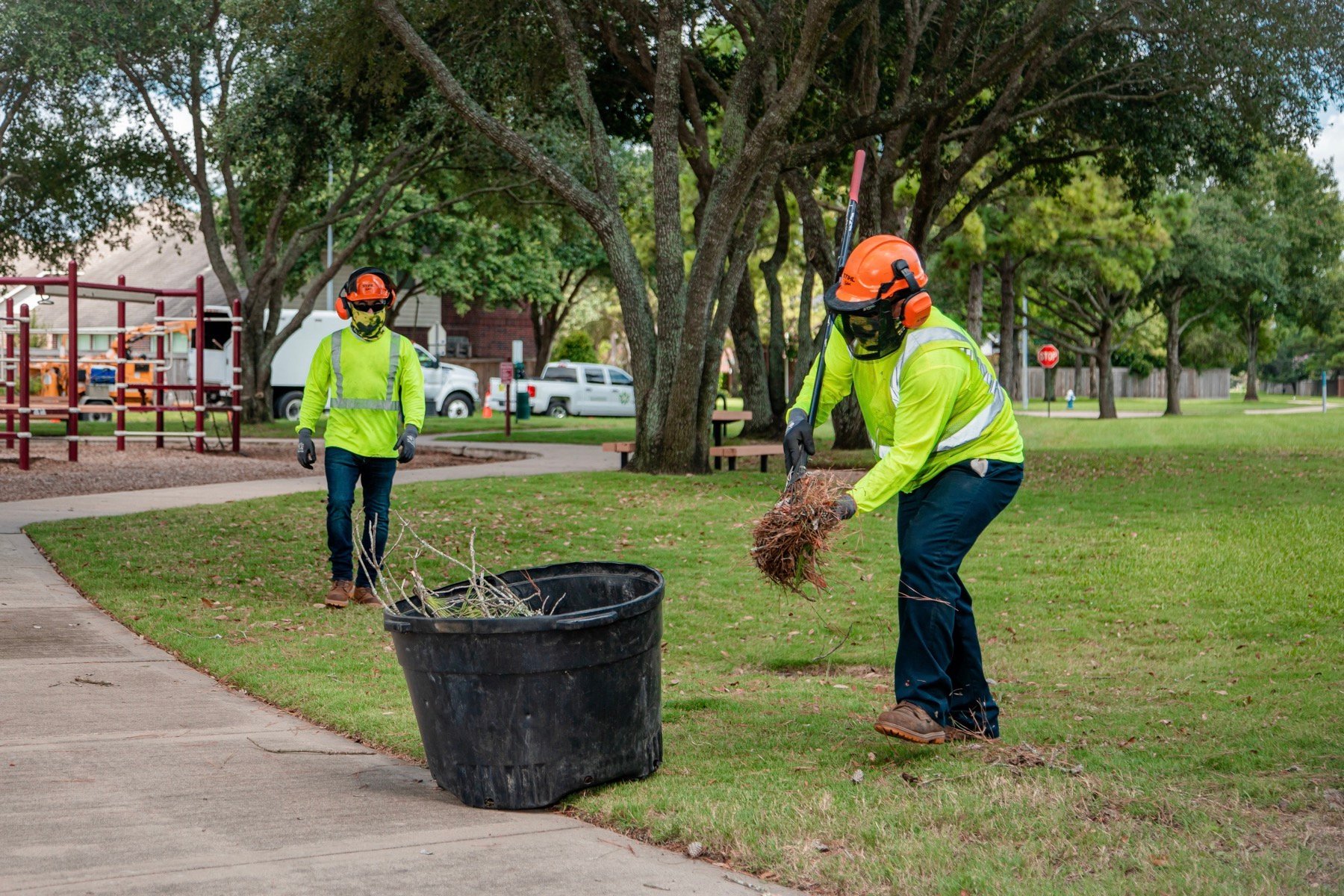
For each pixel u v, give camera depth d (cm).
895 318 443
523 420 3556
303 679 589
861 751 461
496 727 397
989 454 457
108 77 2505
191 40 2475
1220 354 6638
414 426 783
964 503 448
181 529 1091
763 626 789
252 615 767
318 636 711
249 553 998
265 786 420
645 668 426
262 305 2945
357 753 477
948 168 2017
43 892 309
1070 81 2014
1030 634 765
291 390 3588
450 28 1942
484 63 1972
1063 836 347
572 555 1044
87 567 892
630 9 1747
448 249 4094
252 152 2547
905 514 478
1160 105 1992
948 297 3953
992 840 348
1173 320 4331
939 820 365
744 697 584
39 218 2841
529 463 1961
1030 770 416
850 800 385
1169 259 3928
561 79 1991
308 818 384
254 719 522
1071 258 3219
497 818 392
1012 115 1905
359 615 782
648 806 388
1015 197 2911
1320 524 1103
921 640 447
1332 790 378
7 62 2419
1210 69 1719
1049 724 508
